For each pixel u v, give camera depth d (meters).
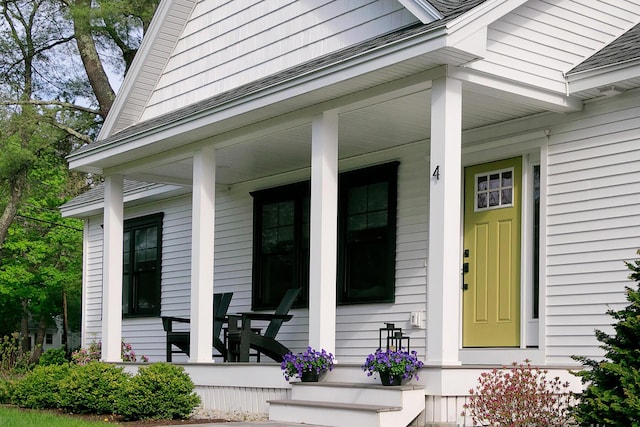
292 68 10.78
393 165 11.55
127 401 9.65
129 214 17.69
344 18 10.41
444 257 8.03
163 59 13.66
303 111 9.78
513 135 9.93
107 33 24.42
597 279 9.00
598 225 9.06
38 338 31.98
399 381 8.15
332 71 8.76
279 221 13.70
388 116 10.04
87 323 19.06
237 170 13.52
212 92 12.69
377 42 8.88
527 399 7.53
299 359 9.16
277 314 11.77
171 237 16.42
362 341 11.67
